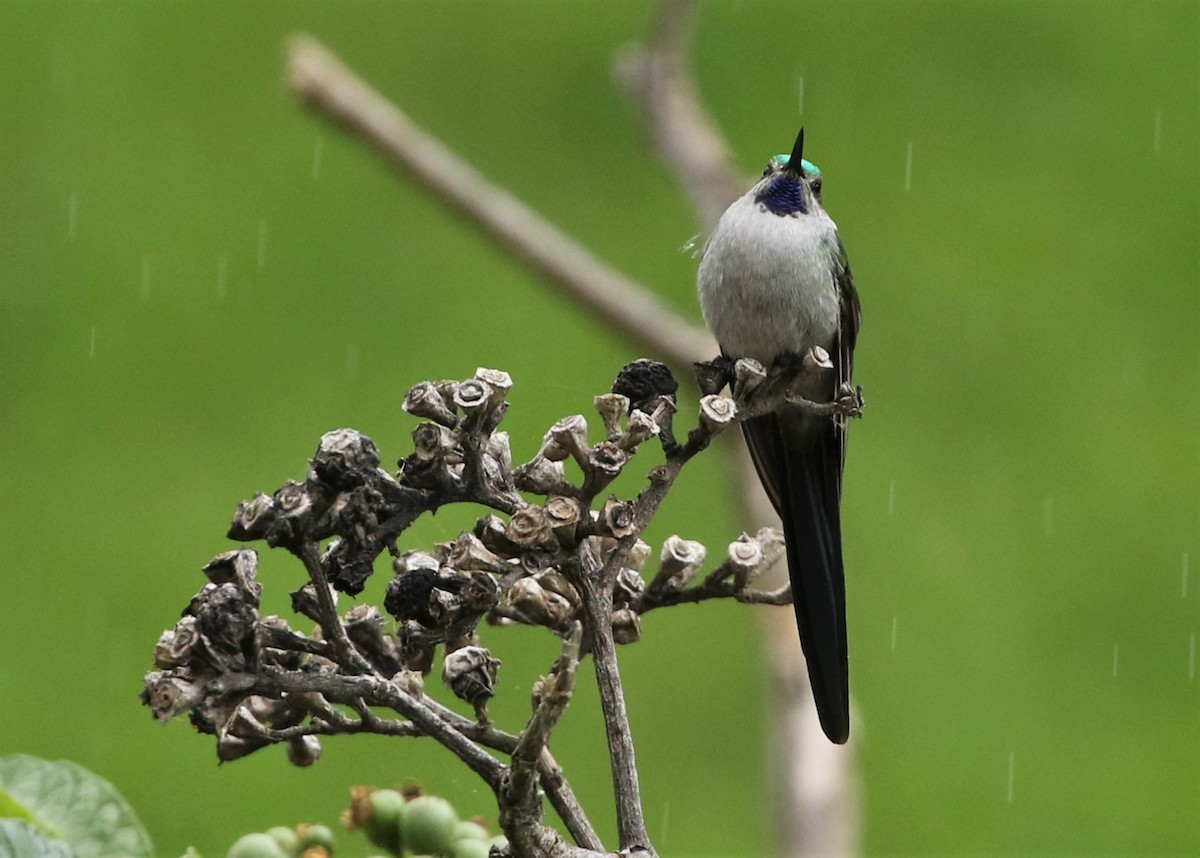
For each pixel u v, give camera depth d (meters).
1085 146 13.45
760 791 10.06
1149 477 11.71
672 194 13.01
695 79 13.81
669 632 10.81
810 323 6.58
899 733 10.48
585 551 3.54
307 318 12.20
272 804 9.51
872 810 10.25
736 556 3.79
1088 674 10.86
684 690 10.52
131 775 9.78
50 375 11.80
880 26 14.12
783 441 5.50
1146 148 13.50
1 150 13.10
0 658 10.36
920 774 10.44
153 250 12.59
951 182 13.21
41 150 13.04
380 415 11.48
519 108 13.54
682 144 9.49
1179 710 10.66
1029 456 11.71
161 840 9.47
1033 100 13.87
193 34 14.12
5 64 13.70
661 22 9.60
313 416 11.66
